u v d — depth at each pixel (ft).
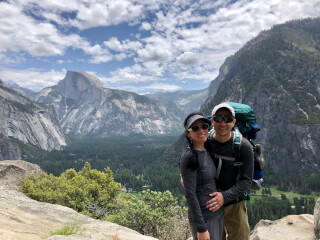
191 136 11.09
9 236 14.52
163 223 41.39
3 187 36.17
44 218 23.73
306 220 24.21
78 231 16.87
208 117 12.73
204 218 10.71
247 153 11.02
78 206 72.79
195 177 10.80
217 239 10.84
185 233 38.88
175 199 45.83
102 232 18.78
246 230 13.02
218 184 11.84
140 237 19.77
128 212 43.34
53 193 73.41
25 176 73.92
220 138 11.48
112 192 84.02
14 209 24.82
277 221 25.52
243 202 12.90
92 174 97.04
